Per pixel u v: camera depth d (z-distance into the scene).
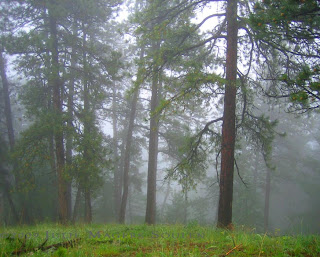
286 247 4.20
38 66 13.66
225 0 9.66
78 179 13.27
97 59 14.59
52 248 4.12
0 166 18.11
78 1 13.64
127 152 18.28
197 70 8.95
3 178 17.97
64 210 14.08
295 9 6.69
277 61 10.12
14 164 15.73
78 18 14.50
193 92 9.13
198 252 3.91
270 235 5.85
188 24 9.88
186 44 9.95
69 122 13.80
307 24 7.32
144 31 9.94
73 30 16.41
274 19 6.88
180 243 4.84
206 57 10.78
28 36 13.03
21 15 14.24
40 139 13.47
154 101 15.87
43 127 12.87
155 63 9.78
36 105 13.92
